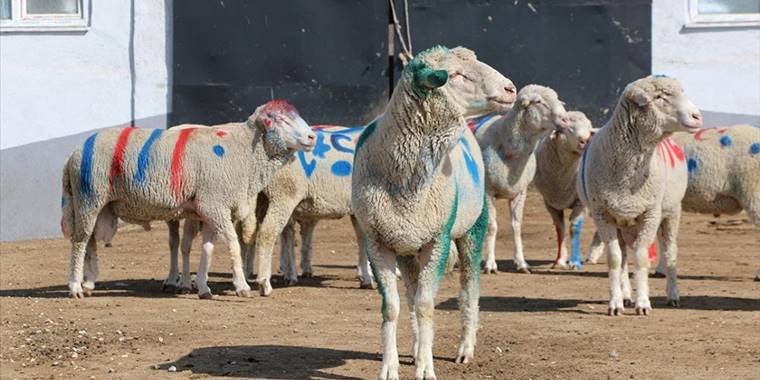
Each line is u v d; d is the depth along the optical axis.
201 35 22.88
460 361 12.02
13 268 18.88
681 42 23.31
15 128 22.22
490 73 10.52
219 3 22.84
